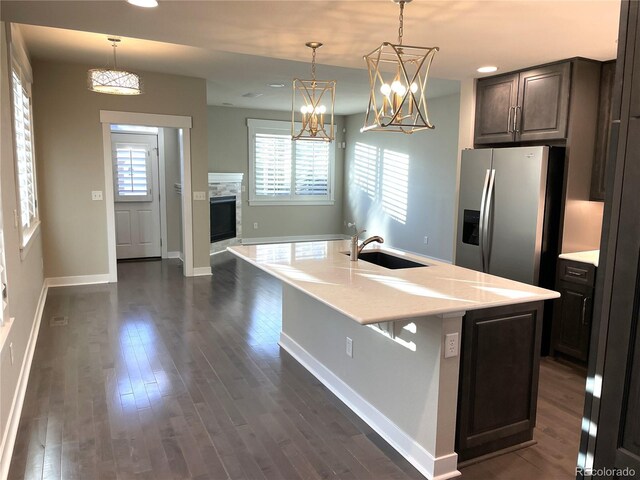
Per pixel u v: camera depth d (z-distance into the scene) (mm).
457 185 4539
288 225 10109
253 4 2576
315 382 3297
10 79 3371
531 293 2400
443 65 3855
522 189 3725
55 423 2713
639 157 1146
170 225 7809
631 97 1157
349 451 2490
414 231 8375
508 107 4078
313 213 10344
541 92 3799
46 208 5715
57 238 5820
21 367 3133
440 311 2090
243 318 4719
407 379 2441
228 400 3023
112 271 6125
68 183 5793
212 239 8438
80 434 2604
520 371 2484
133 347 3896
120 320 4586
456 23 2848
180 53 5004
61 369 3447
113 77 4383
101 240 6043
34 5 2617
